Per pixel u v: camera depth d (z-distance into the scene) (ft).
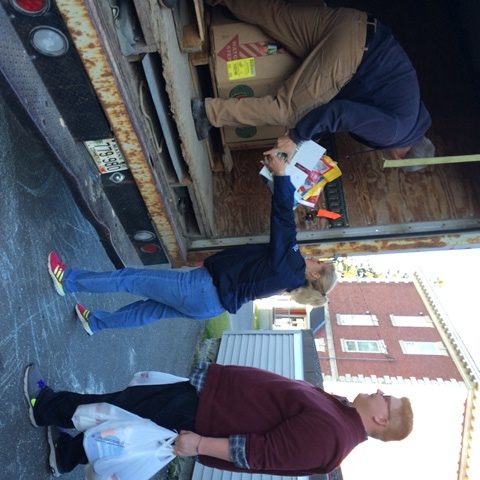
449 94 11.76
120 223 9.27
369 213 10.36
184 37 8.13
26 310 7.20
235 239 10.53
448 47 12.30
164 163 9.08
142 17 6.26
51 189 8.45
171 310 7.94
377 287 50.57
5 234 6.87
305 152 8.20
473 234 9.81
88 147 7.61
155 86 7.43
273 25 8.58
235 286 6.95
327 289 7.05
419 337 43.21
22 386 6.80
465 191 10.38
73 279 7.85
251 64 8.89
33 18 5.70
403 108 8.32
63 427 6.92
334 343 44.91
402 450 38.40
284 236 6.82
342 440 5.38
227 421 5.79
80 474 8.87
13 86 5.56
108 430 5.84
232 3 8.84
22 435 6.68
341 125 8.07
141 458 5.81
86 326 8.68
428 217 10.17
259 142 10.62
